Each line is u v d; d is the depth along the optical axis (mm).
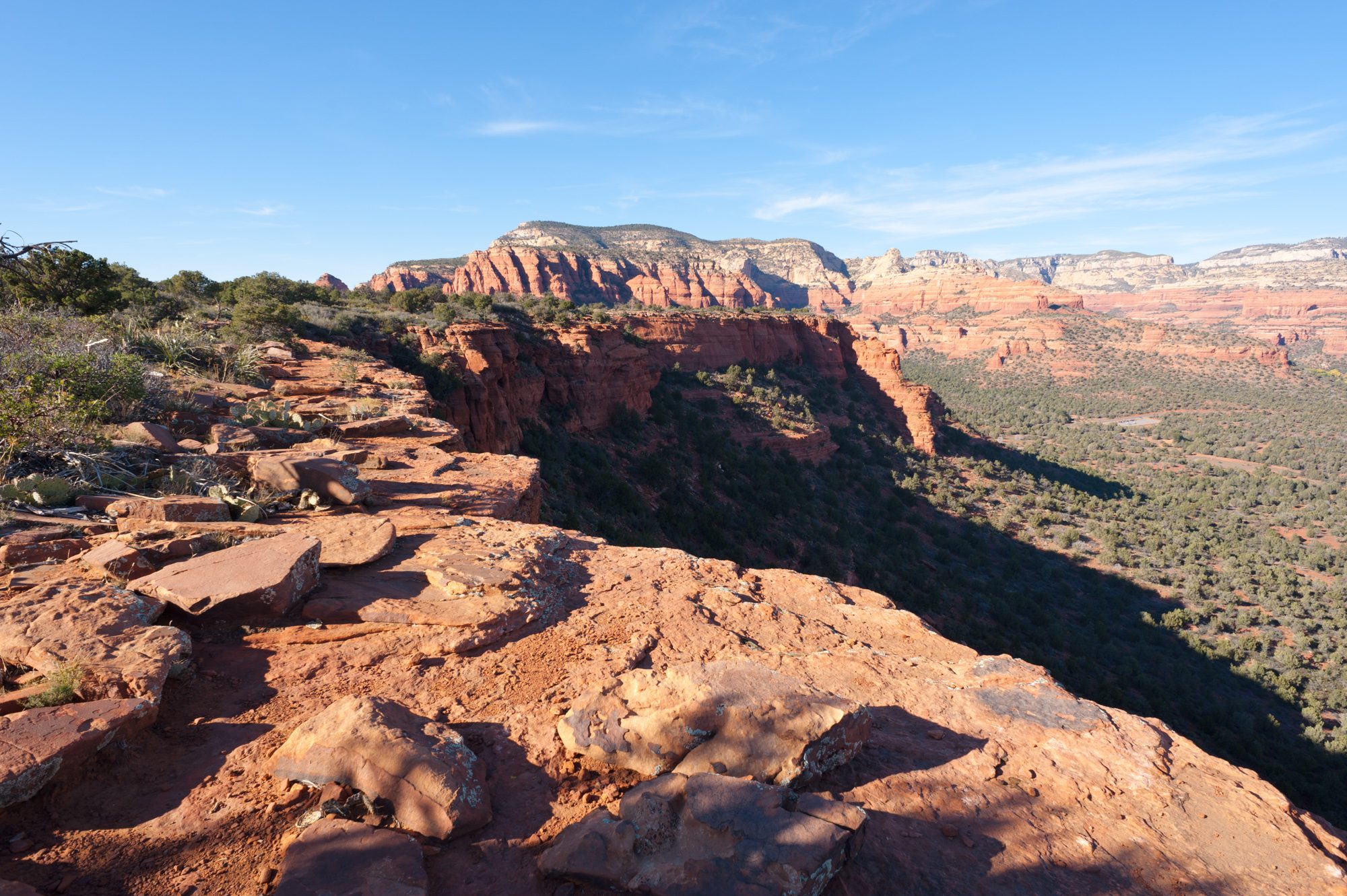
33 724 3555
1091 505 81625
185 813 3430
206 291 47969
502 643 5703
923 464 82000
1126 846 3662
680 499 50312
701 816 3311
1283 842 3781
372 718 3814
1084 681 41344
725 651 5836
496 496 10766
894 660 6023
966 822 3770
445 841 3363
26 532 6238
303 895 2809
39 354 10320
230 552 6047
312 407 15953
